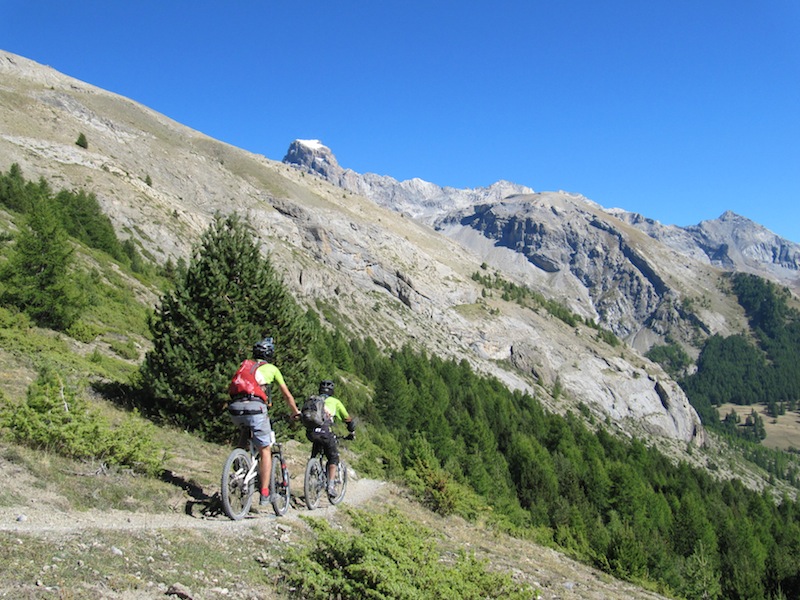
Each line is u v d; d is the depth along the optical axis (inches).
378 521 300.2
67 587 183.5
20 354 672.4
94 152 4244.6
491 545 613.9
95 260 1846.7
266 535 311.0
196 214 4488.2
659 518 2586.1
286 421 615.2
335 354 3107.8
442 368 4426.7
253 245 621.6
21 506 248.4
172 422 584.4
